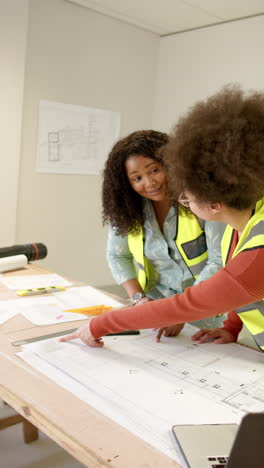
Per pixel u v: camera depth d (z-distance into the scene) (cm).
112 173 140
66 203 347
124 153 135
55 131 329
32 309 135
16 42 287
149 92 389
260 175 77
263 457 53
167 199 139
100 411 80
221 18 330
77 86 336
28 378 91
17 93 294
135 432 74
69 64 328
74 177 348
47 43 313
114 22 349
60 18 316
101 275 386
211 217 88
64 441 73
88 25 333
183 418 79
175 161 82
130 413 79
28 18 299
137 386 90
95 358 103
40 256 199
